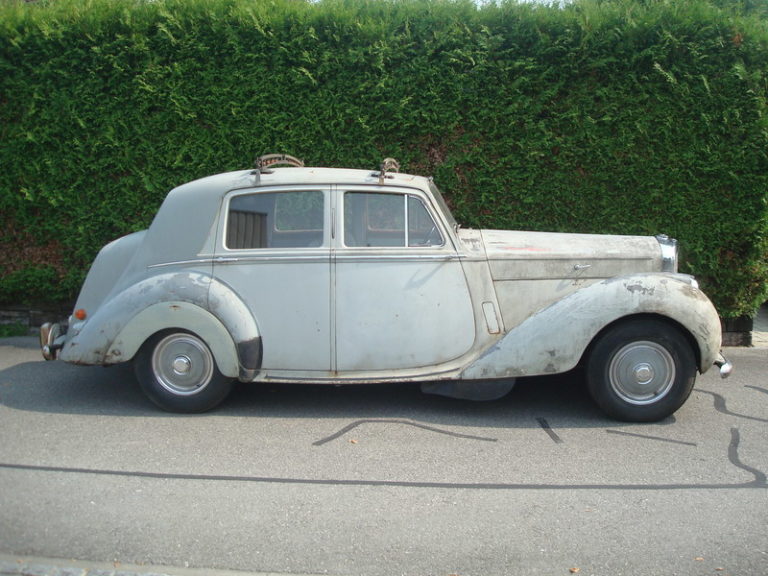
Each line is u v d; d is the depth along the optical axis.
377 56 6.80
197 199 4.91
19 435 4.53
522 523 3.41
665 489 3.80
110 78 6.98
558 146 6.94
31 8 7.15
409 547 3.19
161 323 4.78
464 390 4.87
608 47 6.73
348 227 4.80
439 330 4.82
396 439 4.53
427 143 7.05
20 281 7.38
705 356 4.67
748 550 3.17
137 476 3.91
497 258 4.94
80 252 7.23
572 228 7.06
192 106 7.00
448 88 6.89
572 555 3.13
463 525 3.39
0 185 7.21
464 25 6.83
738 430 4.73
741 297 7.09
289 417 4.95
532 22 6.78
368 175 4.93
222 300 4.74
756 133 6.69
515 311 4.98
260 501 3.62
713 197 6.85
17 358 6.61
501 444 4.46
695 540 3.25
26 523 3.36
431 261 4.81
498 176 7.02
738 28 6.69
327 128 6.98
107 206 7.19
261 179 4.86
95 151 7.08
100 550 3.13
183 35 6.93
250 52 6.89
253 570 3.00
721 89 6.71
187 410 4.96
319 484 3.83
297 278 4.77
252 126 7.01
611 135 6.88
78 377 5.97
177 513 3.48
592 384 4.79
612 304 4.64
